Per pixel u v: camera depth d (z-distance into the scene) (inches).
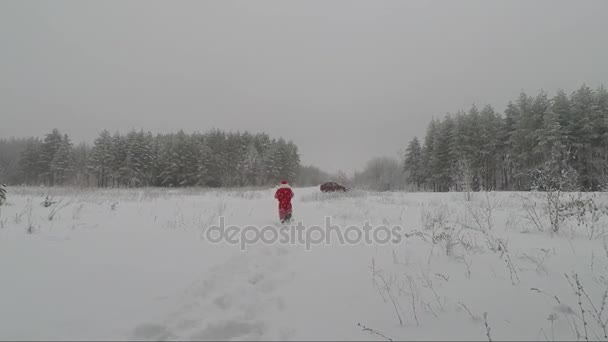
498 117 1619.1
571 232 209.6
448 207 393.1
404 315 115.4
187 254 184.5
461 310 116.1
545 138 1256.2
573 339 97.1
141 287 134.4
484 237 205.9
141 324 102.8
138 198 582.2
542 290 125.9
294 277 157.0
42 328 99.0
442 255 174.9
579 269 142.8
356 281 147.6
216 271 153.3
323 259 184.4
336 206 479.2
